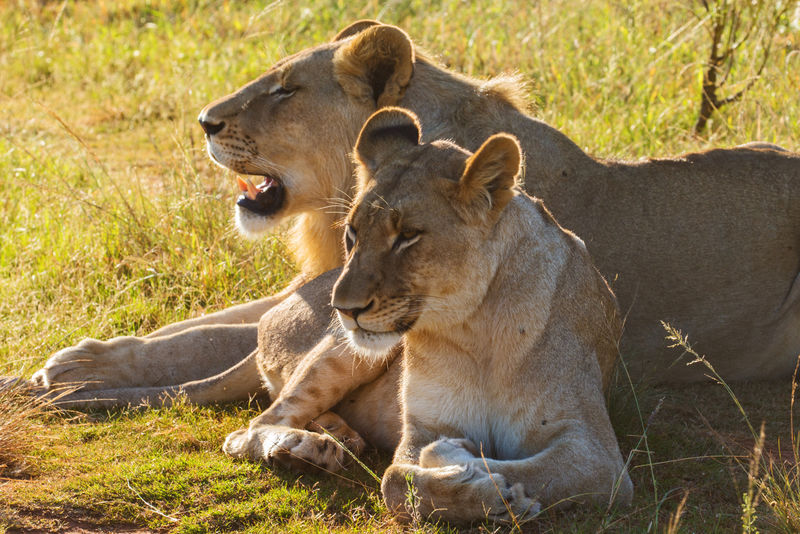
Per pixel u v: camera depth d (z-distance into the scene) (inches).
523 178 377.4
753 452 325.4
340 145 390.9
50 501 282.7
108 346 377.7
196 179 547.2
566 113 664.4
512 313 278.7
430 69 394.6
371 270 269.1
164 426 338.6
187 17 1047.6
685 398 378.0
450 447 269.3
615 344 321.7
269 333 347.3
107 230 524.4
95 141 759.7
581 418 276.2
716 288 383.9
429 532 260.4
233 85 812.6
